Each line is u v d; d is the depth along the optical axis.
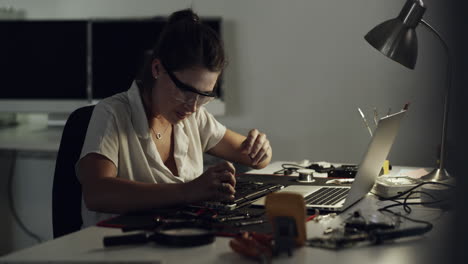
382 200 1.22
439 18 2.53
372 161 1.13
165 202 1.07
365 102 2.73
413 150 2.67
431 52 2.59
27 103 2.93
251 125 2.88
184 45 1.15
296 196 0.79
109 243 0.82
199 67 1.16
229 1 2.84
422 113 2.65
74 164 1.32
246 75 2.85
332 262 0.73
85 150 1.21
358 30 2.71
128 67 2.86
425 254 0.77
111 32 2.87
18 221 2.96
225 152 1.66
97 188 1.11
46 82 2.91
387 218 0.94
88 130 1.25
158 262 0.71
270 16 2.80
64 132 1.34
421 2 1.42
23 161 2.93
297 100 2.81
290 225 0.80
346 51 2.73
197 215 1.00
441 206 1.11
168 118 1.25
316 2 2.74
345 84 2.75
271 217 0.81
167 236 0.82
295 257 0.76
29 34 2.90
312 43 2.77
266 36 2.81
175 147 1.42
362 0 2.69
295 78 2.80
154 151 1.33
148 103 1.35
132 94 1.34
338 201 1.14
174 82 1.18
